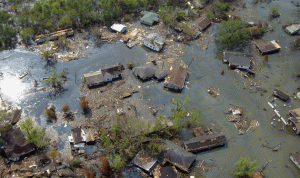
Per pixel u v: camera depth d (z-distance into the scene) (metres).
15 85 93.00
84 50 108.50
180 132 80.94
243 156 75.38
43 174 68.75
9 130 77.75
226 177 70.50
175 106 88.25
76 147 74.81
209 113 86.62
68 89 92.19
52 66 100.88
